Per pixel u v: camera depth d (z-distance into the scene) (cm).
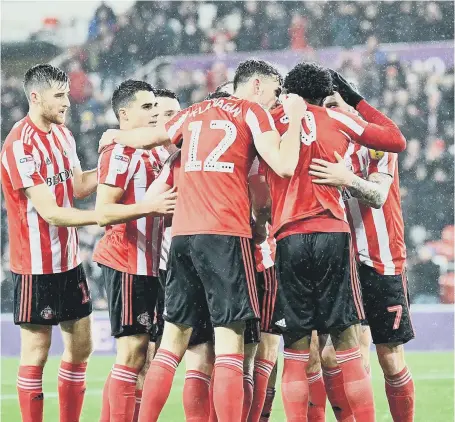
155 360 1642
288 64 5353
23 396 1867
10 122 5381
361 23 5638
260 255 1844
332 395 1845
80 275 1934
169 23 5634
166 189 1755
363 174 1830
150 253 1853
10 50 5516
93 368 3409
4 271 4547
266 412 1938
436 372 3200
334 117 1678
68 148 1972
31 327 1884
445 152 5184
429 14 5612
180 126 1711
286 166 1559
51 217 1816
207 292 1616
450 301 4697
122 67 5566
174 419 2345
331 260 1638
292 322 1652
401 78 5341
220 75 5353
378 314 1834
